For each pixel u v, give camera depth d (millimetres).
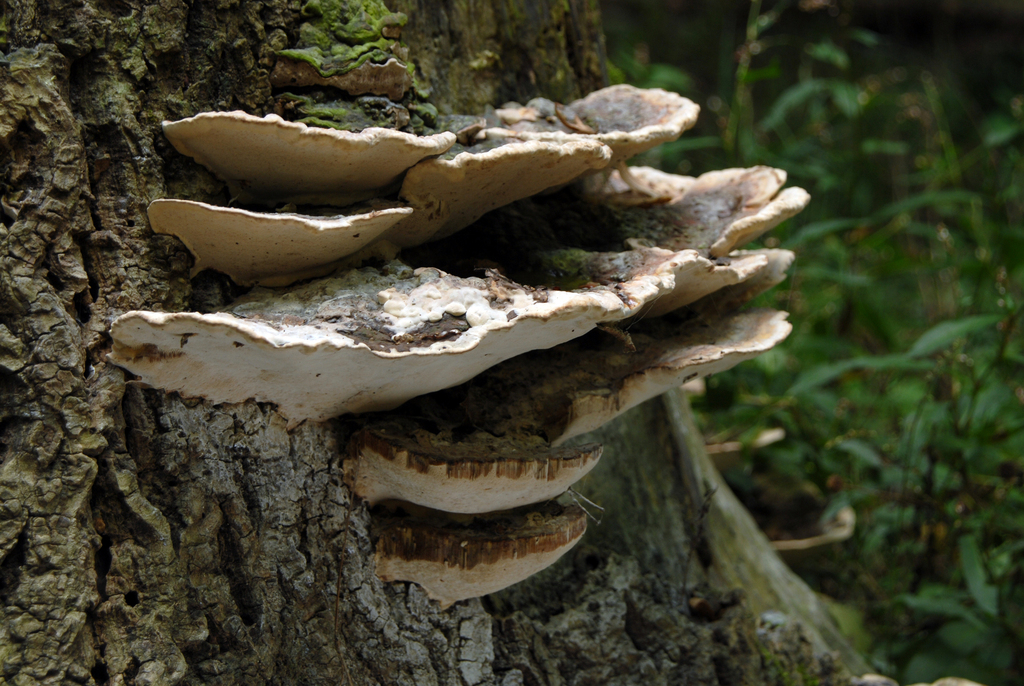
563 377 1063
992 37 4488
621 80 1505
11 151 967
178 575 1005
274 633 1033
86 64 982
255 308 963
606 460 1229
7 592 963
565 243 1092
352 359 925
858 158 2383
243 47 1009
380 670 1056
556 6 1217
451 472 984
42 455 966
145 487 1003
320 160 951
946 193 2143
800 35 4566
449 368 959
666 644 1151
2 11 968
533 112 1075
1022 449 1884
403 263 1006
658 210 1136
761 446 1889
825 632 1393
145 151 988
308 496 1035
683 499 1295
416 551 1027
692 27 4621
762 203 1116
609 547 1203
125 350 927
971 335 1841
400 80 1025
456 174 963
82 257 985
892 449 1787
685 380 1079
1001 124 2244
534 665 1100
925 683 1443
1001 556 1619
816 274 2156
